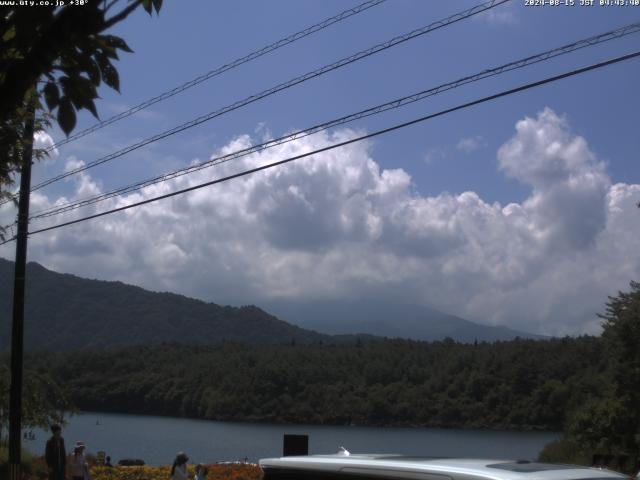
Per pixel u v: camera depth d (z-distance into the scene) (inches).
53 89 170.7
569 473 196.4
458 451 1737.2
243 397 3503.9
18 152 258.2
